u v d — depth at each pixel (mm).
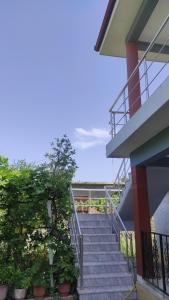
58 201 7594
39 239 7289
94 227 8352
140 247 6992
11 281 6758
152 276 6246
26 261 7258
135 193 7340
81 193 12148
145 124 5562
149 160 6711
